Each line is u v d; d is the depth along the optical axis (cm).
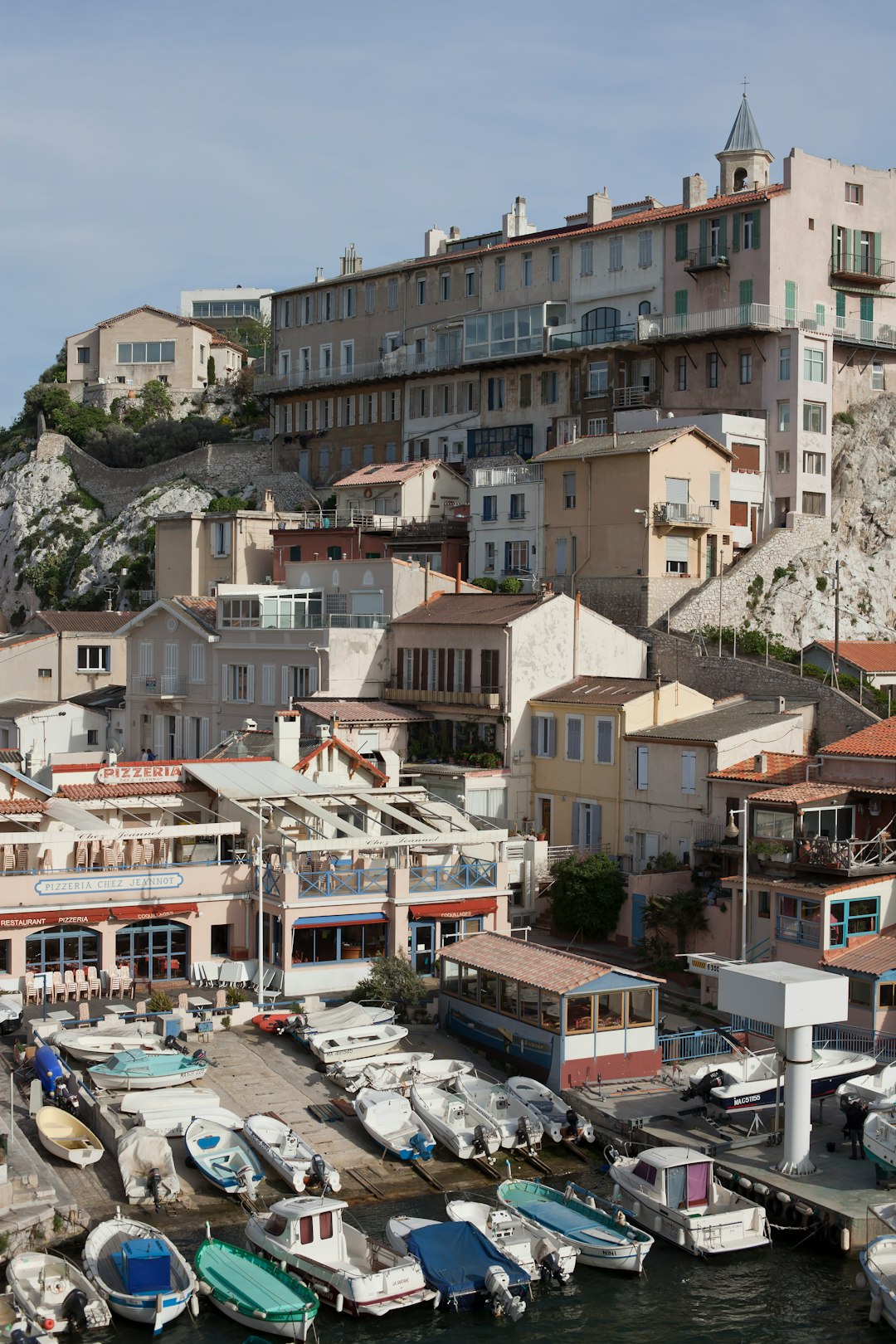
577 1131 4134
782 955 5019
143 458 13212
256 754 6366
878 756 5384
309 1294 3250
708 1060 4559
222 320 19562
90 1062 4403
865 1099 4141
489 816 6575
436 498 9650
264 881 5316
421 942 5431
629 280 9356
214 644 7800
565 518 8194
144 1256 3269
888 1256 3462
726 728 6003
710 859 5706
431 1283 3369
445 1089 4338
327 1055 4472
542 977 4562
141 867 5244
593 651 7019
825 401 8606
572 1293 3456
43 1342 3045
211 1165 3791
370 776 6294
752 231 8731
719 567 8062
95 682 9288
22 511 12988
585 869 5869
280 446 11906
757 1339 3256
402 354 10850
